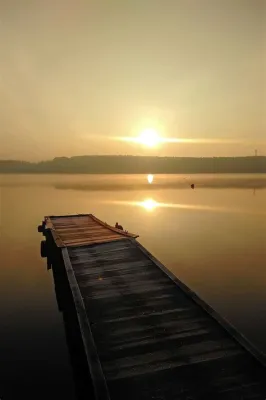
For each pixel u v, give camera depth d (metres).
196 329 6.29
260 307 11.30
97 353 5.54
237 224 28.45
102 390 4.57
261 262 16.88
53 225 19.98
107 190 74.50
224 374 4.98
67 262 10.54
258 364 5.17
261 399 4.50
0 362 8.34
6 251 21.28
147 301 7.63
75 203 47.41
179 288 8.31
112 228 17.61
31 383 7.51
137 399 4.52
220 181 112.38
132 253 11.70
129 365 5.23
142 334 6.16
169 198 52.72
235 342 5.80
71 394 7.11
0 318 11.02
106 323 6.61
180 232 25.20
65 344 9.20
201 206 41.59
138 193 64.81
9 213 38.62
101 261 10.84
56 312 11.50
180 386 4.75
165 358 5.39
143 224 28.81
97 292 8.22
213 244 21.05
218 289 13.06
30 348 9.02
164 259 17.55
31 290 13.91
